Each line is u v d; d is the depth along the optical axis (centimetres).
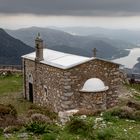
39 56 3803
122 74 4959
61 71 3244
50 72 3522
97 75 3359
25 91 4297
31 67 4075
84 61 3244
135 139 1647
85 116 2150
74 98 3247
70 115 2502
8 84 5062
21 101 4100
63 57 3684
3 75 5672
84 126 1722
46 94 3672
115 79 3472
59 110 3312
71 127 1730
